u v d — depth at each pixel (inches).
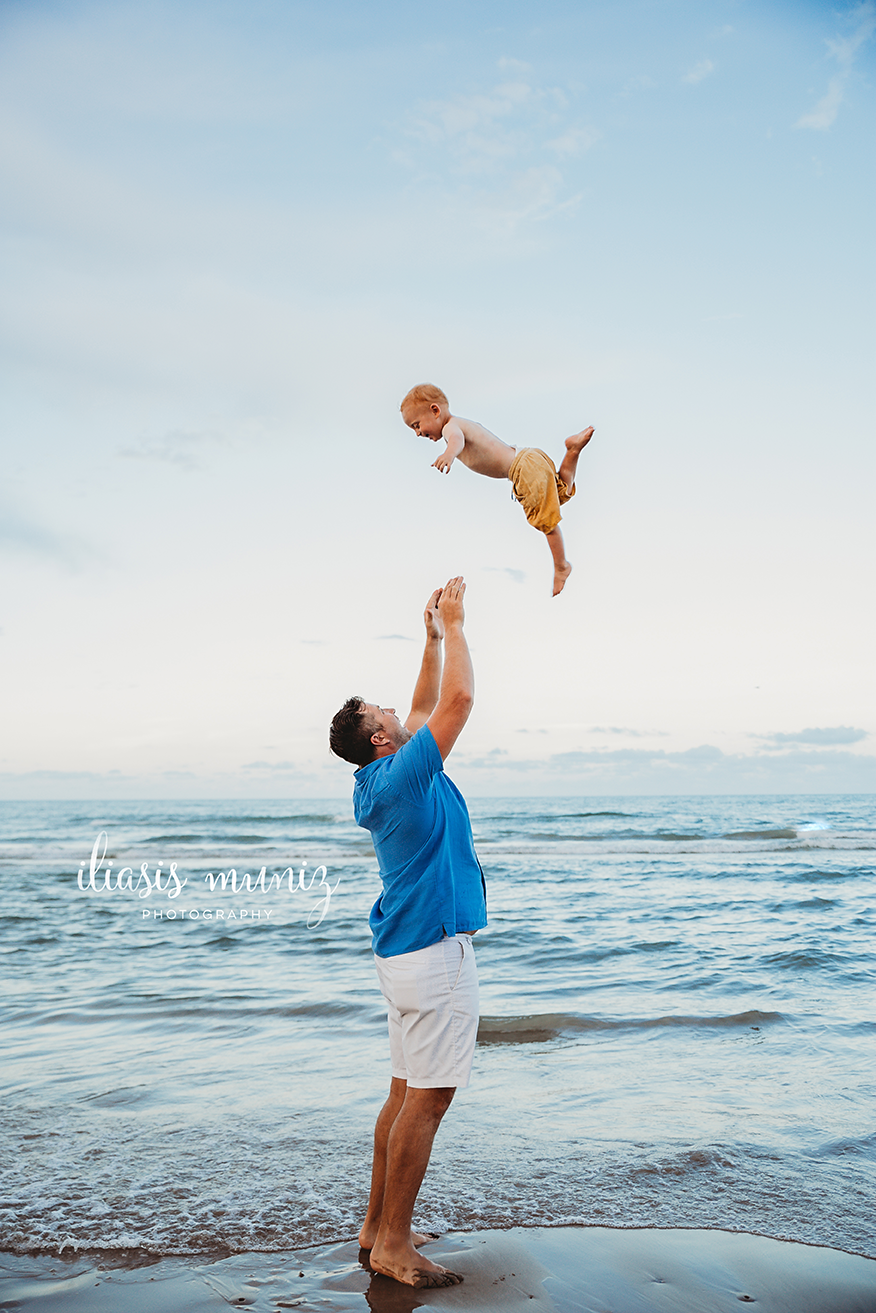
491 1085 171.2
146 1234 113.0
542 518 130.5
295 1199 123.4
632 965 290.2
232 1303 95.6
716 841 903.7
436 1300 95.6
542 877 599.2
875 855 740.7
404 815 106.7
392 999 107.7
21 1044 210.4
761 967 280.4
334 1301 96.1
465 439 138.2
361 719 117.0
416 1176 102.3
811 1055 185.8
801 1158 133.1
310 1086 174.6
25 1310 94.4
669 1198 120.3
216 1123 153.9
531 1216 115.8
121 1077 181.9
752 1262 103.0
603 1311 93.2
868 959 288.7
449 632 114.4
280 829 1366.9
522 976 276.4
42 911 491.5
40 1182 129.6
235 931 403.9
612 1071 178.5
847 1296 95.5
